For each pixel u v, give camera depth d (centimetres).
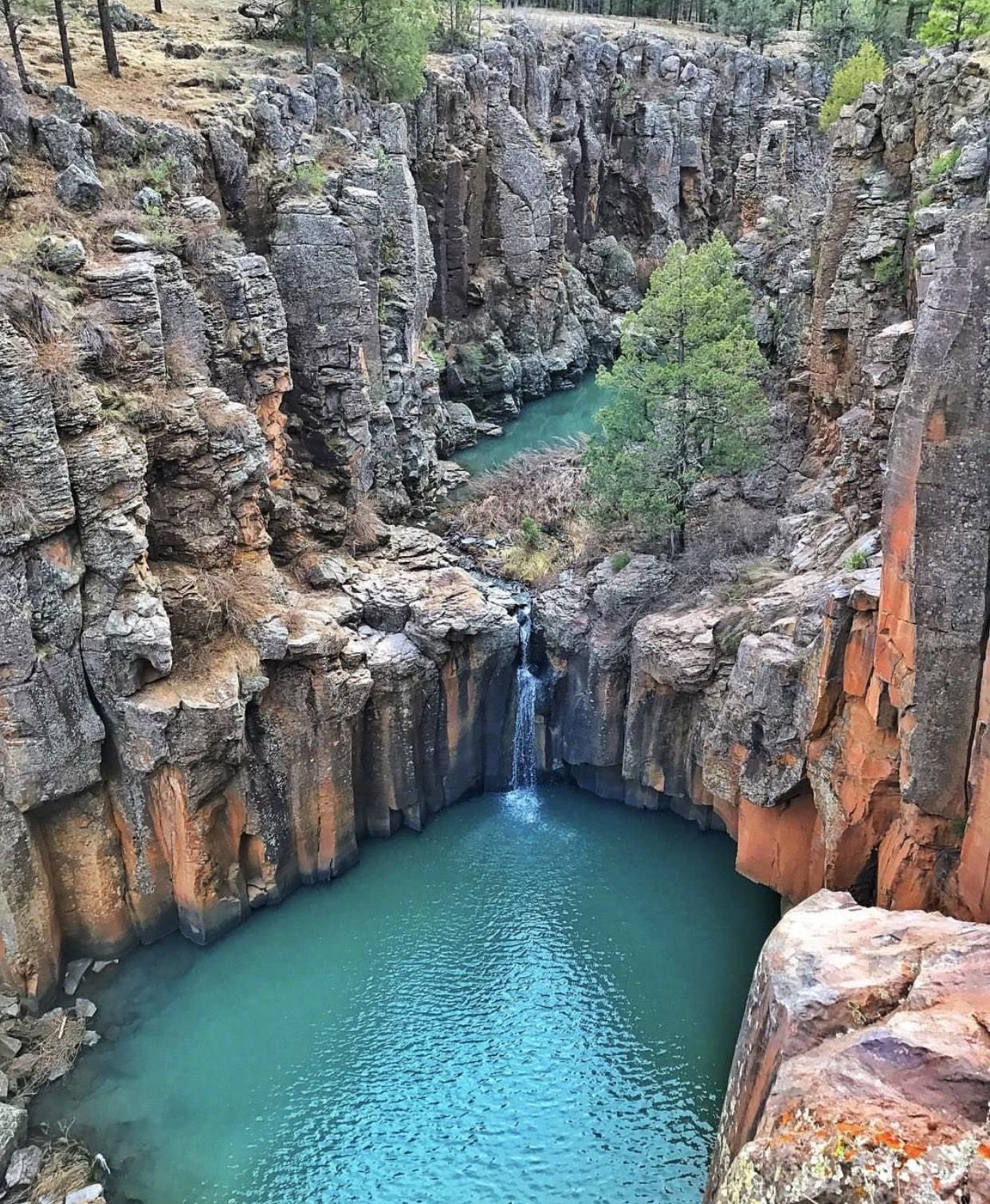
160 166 3503
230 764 2895
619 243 9644
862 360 3712
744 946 3058
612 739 3628
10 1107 2405
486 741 3716
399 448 4828
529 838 3528
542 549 4372
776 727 2844
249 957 3005
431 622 3412
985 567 1962
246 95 4266
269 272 3562
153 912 2967
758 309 5088
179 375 3116
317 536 3906
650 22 11194
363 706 3262
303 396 3956
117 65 4200
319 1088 2628
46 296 2722
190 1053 2705
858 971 1501
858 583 2448
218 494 3119
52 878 2773
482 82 7162
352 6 5744
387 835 3506
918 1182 1145
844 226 4050
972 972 1435
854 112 4044
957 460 1947
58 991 2791
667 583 3644
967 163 3181
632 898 3247
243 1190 2378
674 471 3822
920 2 7656
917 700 2097
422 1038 2775
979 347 1900
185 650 2950
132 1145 2462
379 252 4712
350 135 4591
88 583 2667
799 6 11319
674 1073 2678
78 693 2652
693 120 9475
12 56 4219
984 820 1973
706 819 3525
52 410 2500
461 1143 2505
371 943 3078
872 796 2488
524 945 3075
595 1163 2458
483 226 7431
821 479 3881
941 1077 1257
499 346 7131
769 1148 1250
